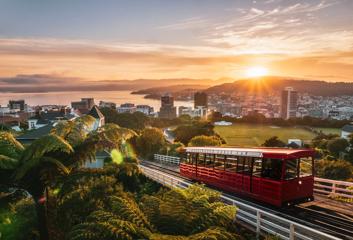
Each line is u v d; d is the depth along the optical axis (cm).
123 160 3247
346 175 3725
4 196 1195
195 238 809
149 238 834
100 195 1262
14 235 1306
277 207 1484
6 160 1077
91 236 842
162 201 1087
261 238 1128
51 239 1230
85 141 1269
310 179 1420
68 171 1207
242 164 1633
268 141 8725
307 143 10231
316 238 1083
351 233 1112
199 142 5044
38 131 4122
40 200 1212
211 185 2073
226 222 1079
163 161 4347
